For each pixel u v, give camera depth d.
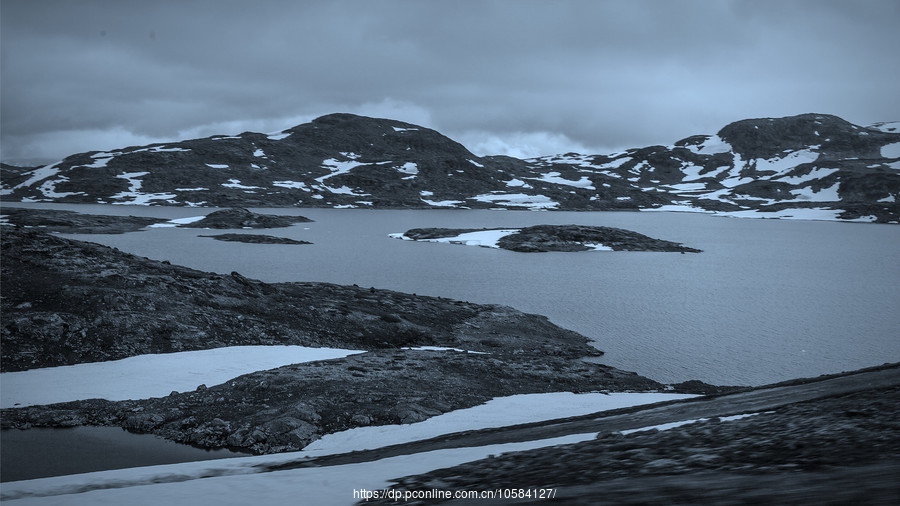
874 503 6.04
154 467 24.17
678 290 116.56
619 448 15.44
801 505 6.44
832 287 122.56
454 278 127.31
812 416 16.50
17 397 46.50
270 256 156.75
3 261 72.94
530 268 145.12
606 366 60.44
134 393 47.56
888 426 13.16
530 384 52.09
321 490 13.45
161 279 74.06
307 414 40.69
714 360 67.19
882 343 75.12
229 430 39.78
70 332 59.16
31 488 20.14
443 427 37.12
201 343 61.94
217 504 12.91
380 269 138.25
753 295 111.81
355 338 70.12
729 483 8.48
